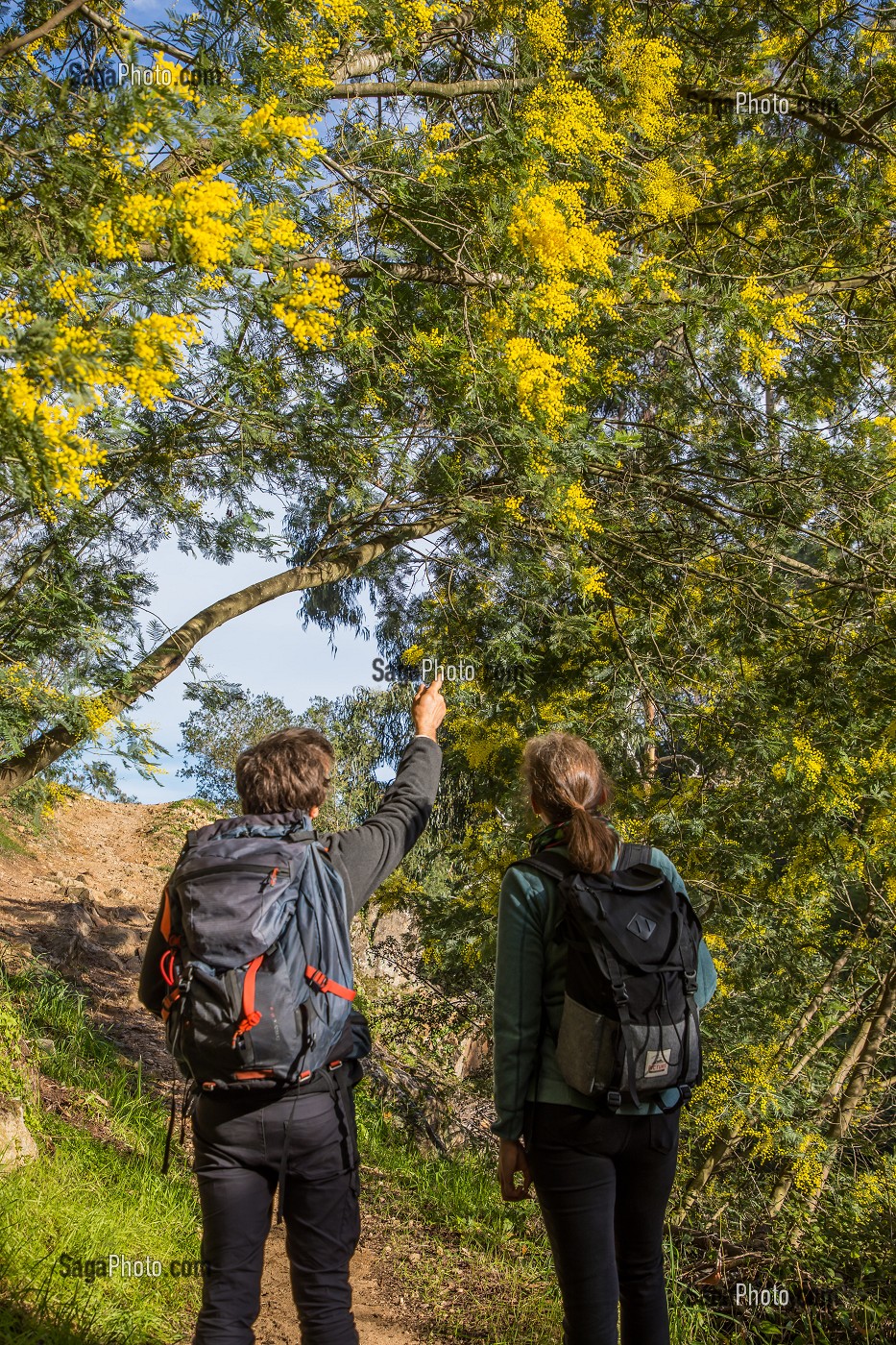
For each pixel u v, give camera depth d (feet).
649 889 6.34
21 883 31.35
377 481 13.89
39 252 7.62
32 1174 10.87
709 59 17.56
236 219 7.27
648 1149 6.19
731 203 16.93
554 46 13.60
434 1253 13.30
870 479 17.10
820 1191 15.57
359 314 12.21
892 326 18.02
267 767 6.48
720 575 18.20
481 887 21.01
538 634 17.80
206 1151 5.85
